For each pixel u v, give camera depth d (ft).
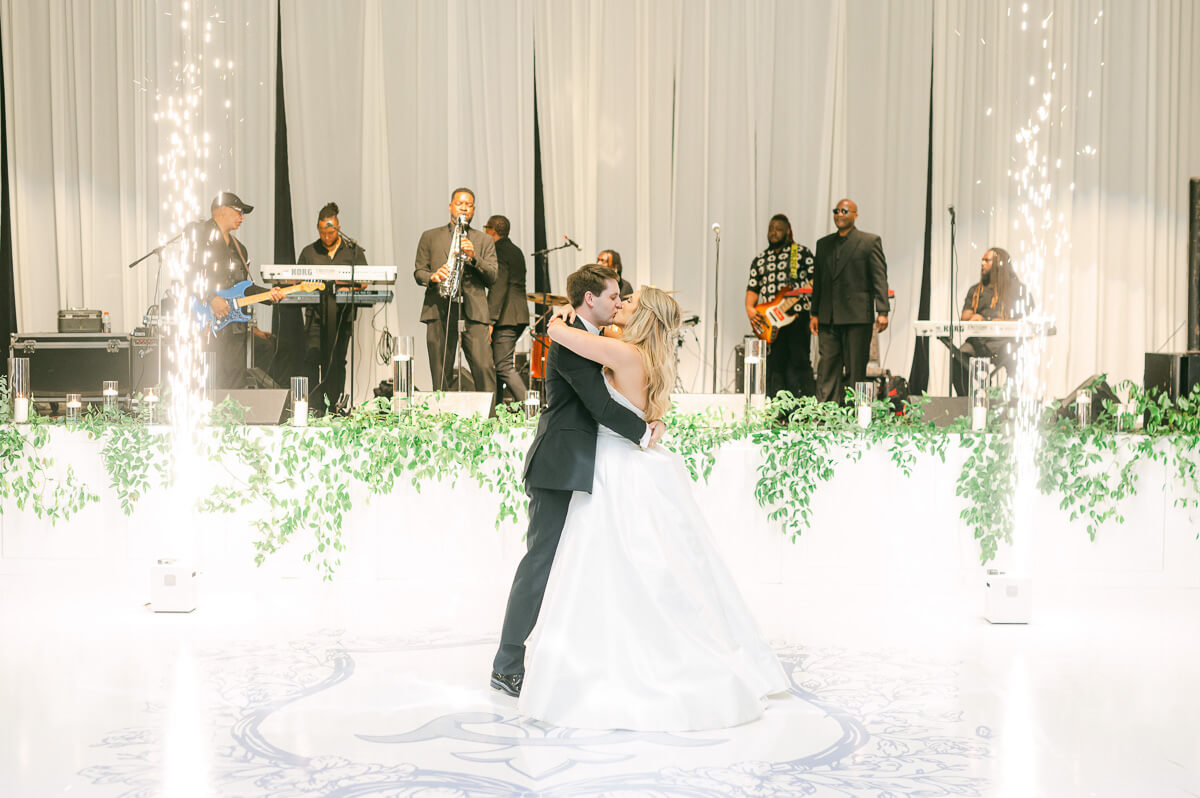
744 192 31.07
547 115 30.91
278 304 27.84
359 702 12.07
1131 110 30.45
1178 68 30.42
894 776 10.08
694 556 11.93
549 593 11.68
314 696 12.26
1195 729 11.41
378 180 30.73
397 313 30.78
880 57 30.91
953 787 9.84
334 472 17.56
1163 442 17.93
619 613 11.44
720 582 12.22
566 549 11.71
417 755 10.52
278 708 11.86
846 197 31.27
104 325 25.62
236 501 17.71
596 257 31.14
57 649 14.06
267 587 17.44
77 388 23.67
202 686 12.59
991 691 12.64
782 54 31.01
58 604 16.37
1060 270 30.45
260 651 14.02
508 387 27.35
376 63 30.53
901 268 31.22
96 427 17.88
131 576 17.92
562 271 31.14
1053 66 30.27
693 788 9.77
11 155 30.14
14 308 30.55
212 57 29.89
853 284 27.45
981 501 17.75
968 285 30.91
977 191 30.78
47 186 30.37
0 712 11.68
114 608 16.14
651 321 12.09
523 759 10.43
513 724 11.41
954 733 11.23
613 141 31.07
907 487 17.85
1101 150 30.32
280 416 19.15
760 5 30.76
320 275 24.22
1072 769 10.28
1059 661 13.88
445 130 30.66
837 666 13.61
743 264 31.19
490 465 17.66
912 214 31.04
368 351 30.19
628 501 11.66
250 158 30.19
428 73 30.53
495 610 16.12
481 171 30.71
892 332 31.24
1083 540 17.95
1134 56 30.37
